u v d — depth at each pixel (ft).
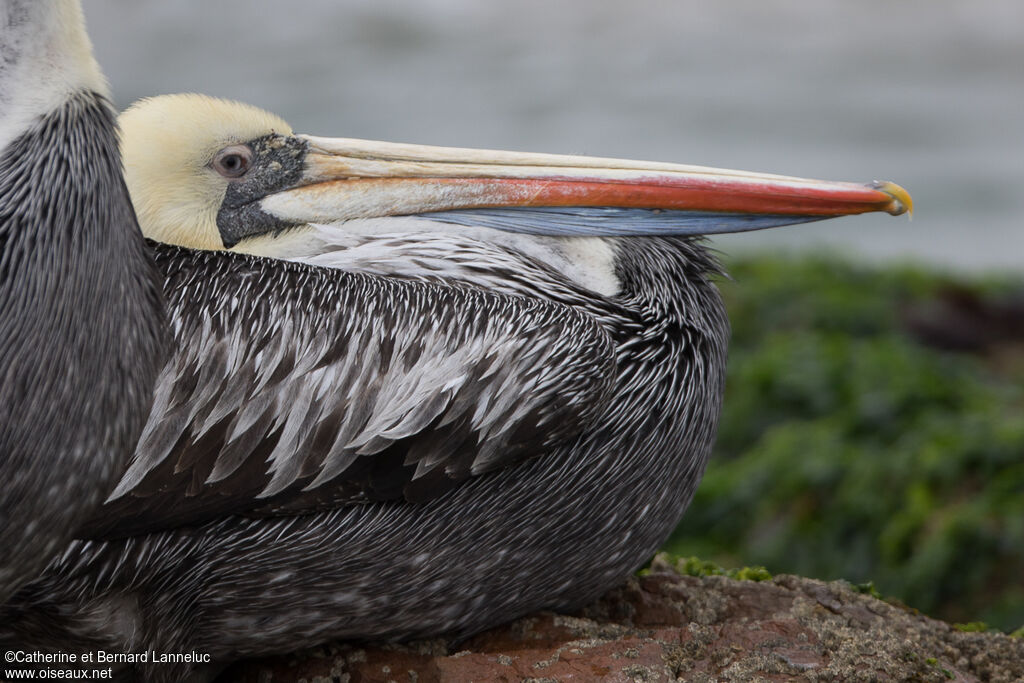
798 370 65.67
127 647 26.45
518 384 26.78
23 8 23.06
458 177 31.17
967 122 174.50
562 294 29.01
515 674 26.71
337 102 187.11
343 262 28.68
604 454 28.35
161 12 235.40
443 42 229.86
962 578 47.50
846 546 51.42
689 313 30.76
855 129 171.73
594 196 30.53
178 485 25.32
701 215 30.53
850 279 88.33
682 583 32.37
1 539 22.29
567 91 195.72
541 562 28.63
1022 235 131.54
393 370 26.30
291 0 245.86
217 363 25.50
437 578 27.78
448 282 28.55
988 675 28.68
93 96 23.94
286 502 26.08
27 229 22.57
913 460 52.70
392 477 26.45
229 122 31.12
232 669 29.73
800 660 27.37
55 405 22.31
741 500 55.01
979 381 73.72
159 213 30.86
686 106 186.70
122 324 23.38
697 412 30.27
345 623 27.81
